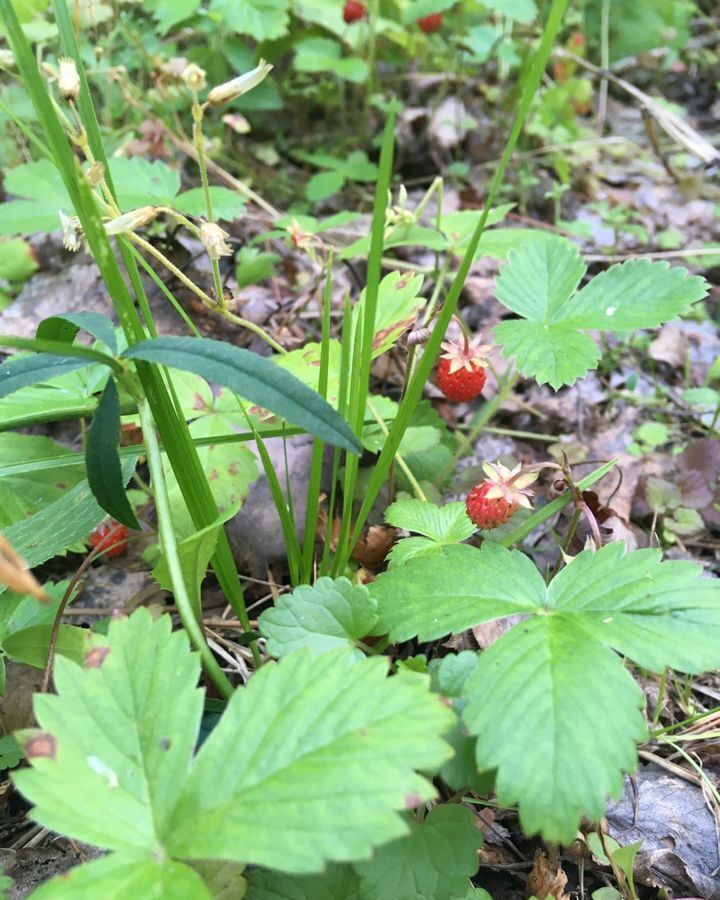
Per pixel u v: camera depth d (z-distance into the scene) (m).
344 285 0.29
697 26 0.59
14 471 0.15
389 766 0.09
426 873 0.11
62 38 0.13
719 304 0.32
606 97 0.52
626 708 0.11
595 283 0.19
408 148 0.39
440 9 0.31
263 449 0.14
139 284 0.13
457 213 0.24
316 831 0.09
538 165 0.41
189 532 0.18
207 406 0.19
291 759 0.09
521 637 0.12
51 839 0.14
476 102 0.44
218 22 0.36
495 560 0.13
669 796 0.16
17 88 0.34
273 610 0.13
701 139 0.37
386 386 0.26
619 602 0.12
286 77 0.41
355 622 0.13
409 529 0.16
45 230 0.24
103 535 0.20
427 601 0.13
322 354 0.14
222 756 0.09
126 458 0.15
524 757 0.10
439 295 0.30
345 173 0.35
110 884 0.08
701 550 0.22
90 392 0.18
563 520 0.21
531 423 0.26
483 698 0.11
